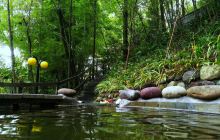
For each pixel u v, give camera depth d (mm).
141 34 14828
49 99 8164
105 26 17625
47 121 4113
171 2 12039
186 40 10352
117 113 5258
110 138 2729
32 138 2758
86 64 16078
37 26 13969
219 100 5480
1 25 13773
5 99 7590
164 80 7906
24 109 6742
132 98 7488
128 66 12109
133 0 13680
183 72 7504
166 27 13523
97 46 16562
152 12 13984
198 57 7559
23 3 13336
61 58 14648
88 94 12391
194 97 6020
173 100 6434
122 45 15664
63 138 2750
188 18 12617
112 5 15648
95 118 4457
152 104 6715
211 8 10711
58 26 14516
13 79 12758
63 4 14078
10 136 2869
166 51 9969
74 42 14984
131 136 2828
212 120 4012
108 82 11328
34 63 9773
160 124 3670
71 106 7602
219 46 6777
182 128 3303
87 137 2793
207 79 6598
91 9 14945
